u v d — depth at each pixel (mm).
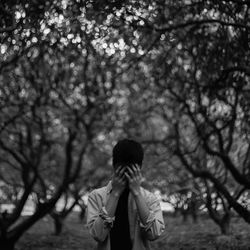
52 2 5840
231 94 8602
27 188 9891
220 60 7797
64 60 10000
